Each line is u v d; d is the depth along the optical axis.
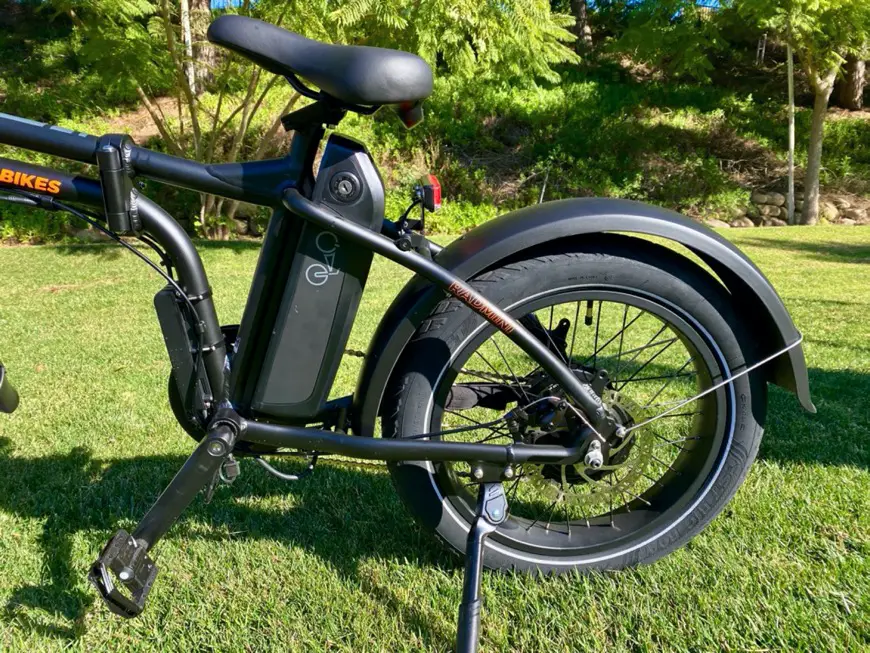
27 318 4.40
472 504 1.58
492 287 1.38
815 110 12.39
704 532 1.70
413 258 1.29
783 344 1.41
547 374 1.51
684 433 2.33
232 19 1.24
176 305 1.39
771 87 15.23
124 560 1.28
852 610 1.41
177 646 1.39
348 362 3.25
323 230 1.29
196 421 1.45
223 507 1.88
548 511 1.87
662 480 1.65
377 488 1.99
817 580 1.51
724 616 1.42
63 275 6.04
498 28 6.00
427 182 1.35
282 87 10.18
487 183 11.56
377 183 1.29
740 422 1.49
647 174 12.54
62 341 3.78
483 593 1.50
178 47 7.53
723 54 15.80
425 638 1.39
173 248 1.36
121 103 10.27
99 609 1.48
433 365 1.42
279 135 9.77
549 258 1.39
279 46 1.23
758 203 12.75
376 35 6.41
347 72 1.16
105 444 2.32
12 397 1.50
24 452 2.26
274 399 1.37
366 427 1.43
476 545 1.34
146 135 9.73
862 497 1.85
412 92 1.18
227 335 1.54
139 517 1.85
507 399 1.63
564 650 1.35
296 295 1.32
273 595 1.52
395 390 1.45
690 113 13.73
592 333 3.86
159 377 3.09
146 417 2.57
